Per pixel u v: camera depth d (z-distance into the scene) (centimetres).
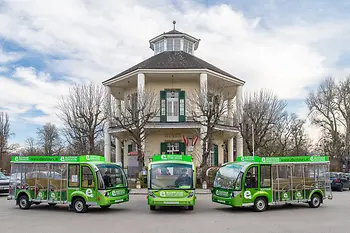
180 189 1617
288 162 1759
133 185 2992
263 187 1684
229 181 1697
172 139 3519
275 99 3891
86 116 3416
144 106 3105
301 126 5684
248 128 3559
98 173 1631
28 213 1625
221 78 3525
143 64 3575
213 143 3653
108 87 3703
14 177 1817
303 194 1780
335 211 1672
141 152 3062
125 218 1449
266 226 1249
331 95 5316
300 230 1173
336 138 5228
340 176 3234
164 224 1292
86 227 1237
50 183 1730
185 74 3381
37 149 8006
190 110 3403
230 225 1270
